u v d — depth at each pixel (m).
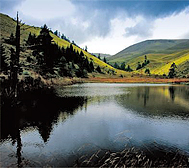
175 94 31.42
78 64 102.69
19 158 6.86
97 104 19.64
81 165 6.34
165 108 18.00
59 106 17.48
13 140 8.77
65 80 53.78
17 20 13.30
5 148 7.80
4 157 6.91
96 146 8.20
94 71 122.44
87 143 8.55
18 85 19.11
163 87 50.53
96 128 11.04
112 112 15.71
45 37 45.41
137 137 9.56
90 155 7.21
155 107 18.50
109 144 8.46
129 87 49.12
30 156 7.06
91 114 14.79
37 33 106.88
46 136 9.45
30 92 23.08
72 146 8.16
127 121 12.91
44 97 22.44
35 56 42.69
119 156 7.11
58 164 6.41
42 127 10.92
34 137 9.26
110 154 7.24
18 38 13.56
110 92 33.28
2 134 9.52
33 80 27.80
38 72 35.28
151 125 11.95
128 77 123.50
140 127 11.47
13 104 13.84
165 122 12.77
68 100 21.53
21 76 25.50
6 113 13.22
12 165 6.28
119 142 8.74
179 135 10.03
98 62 168.25
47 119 12.67
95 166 6.27
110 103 20.55
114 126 11.54
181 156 7.26
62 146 8.14
